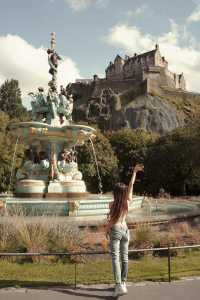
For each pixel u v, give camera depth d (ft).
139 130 293.64
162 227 51.01
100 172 216.33
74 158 80.53
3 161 158.81
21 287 25.05
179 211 65.62
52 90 79.56
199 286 25.38
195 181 222.69
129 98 530.68
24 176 75.36
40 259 33.14
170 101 521.65
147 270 29.78
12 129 78.18
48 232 37.37
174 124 476.95
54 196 70.49
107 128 492.13
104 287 25.21
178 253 37.06
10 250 33.73
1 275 28.14
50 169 73.61
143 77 545.85
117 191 24.47
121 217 24.25
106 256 36.19
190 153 201.26
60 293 23.77
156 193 231.91
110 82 565.53
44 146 76.84
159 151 231.50
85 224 46.26
